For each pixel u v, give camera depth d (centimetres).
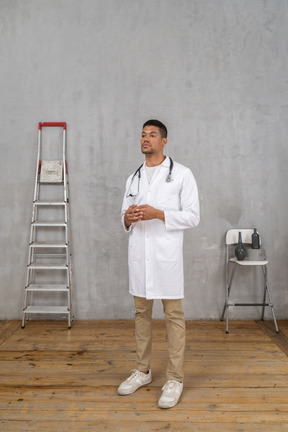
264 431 179
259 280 353
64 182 346
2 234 357
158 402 200
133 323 343
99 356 268
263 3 348
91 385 225
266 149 350
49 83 354
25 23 354
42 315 357
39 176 354
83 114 353
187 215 209
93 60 351
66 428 183
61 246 339
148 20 349
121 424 185
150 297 209
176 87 349
